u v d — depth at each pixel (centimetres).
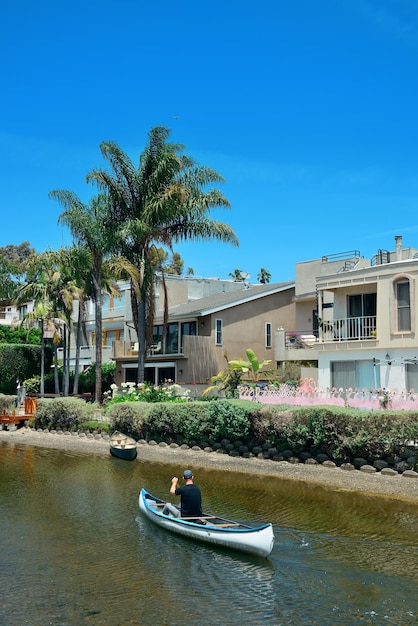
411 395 2267
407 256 3281
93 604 980
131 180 3644
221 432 2483
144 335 3603
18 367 4991
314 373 3341
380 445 1988
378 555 1209
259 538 1182
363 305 2900
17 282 5500
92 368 4916
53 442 3080
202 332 4059
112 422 3025
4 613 944
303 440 2181
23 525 1453
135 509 1609
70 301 4422
